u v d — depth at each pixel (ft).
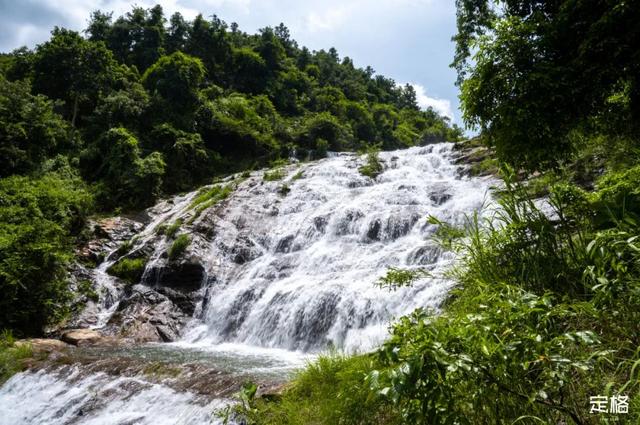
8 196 59.62
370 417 13.70
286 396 18.16
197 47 199.00
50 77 122.21
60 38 123.75
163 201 89.20
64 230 60.23
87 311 51.90
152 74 136.98
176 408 21.74
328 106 217.36
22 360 33.83
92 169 96.53
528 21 24.08
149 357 34.45
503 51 22.89
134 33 196.95
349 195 68.95
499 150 23.61
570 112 22.33
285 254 57.36
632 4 19.54
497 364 7.77
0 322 44.83
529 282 12.38
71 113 124.67
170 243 61.57
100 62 126.00
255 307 46.01
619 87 23.65
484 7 62.95
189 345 43.55
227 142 129.39
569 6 22.25
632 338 8.91
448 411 7.78
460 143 83.25
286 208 69.67
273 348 40.47
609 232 10.47
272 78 208.23
